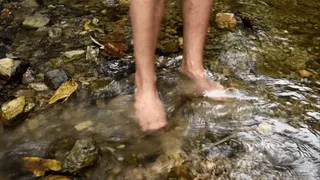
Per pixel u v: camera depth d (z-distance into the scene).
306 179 1.37
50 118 1.60
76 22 2.10
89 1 2.28
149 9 1.49
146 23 1.50
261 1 2.28
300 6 2.24
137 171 1.40
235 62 1.84
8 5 2.22
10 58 1.80
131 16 1.52
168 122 1.57
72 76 1.77
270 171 1.40
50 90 1.71
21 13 2.17
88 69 1.81
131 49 1.92
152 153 1.46
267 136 1.52
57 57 1.87
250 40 1.97
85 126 1.56
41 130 1.55
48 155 1.46
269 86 1.72
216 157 1.44
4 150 1.48
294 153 1.46
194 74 1.68
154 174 1.39
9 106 1.59
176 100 1.65
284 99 1.66
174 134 1.53
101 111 1.62
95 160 1.41
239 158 1.44
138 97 1.57
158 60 1.84
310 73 1.79
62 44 1.95
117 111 1.62
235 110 1.61
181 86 1.70
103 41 1.97
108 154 1.45
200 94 1.67
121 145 1.49
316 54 1.90
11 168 1.42
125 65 1.82
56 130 1.55
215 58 1.86
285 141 1.50
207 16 1.62
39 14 2.14
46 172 1.39
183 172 1.39
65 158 1.42
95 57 1.86
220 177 1.38
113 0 2.28
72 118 1.60
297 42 1.97
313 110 1.62
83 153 1.40
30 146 1.49
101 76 1.77
